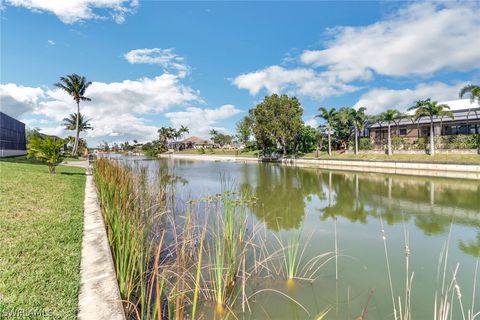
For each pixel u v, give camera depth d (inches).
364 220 327.6
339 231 283.4
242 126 2400.3
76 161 1156.5
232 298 153.7
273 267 191.2
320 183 657.6
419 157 1030.4
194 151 2763.3
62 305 107.7
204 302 148.1
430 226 301.3
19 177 392.5
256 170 1027.9
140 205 291.9
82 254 160.4
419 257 215.5
